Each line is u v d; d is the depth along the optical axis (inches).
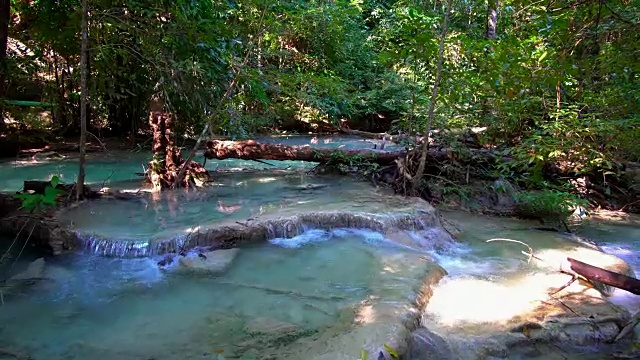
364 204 219.6
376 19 798.5
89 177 293.0
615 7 141.9
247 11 306.5
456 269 169.2
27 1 414.9
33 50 406.9
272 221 189.8
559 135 227.6
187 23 273.7
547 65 199.5
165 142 265.3
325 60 613.9
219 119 345.4
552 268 168.7
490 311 135.6
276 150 294.2
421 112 316.5
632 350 123.0
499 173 250.4
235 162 368.8
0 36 313.1
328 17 591.5
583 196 262.7
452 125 291.4
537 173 228.7
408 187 252.1
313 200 229.8
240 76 270.5
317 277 153.2
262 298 138.6
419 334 118.4
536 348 121.1
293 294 140.8
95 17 247.8
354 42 678.5
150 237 172.4
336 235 194.4
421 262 165.2
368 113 639.8
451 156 266.1
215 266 162.2
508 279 159.5
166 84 319.3
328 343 109.7
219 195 242.5
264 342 113.1
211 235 178.7
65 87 451.8
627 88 226.5
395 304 128.8
